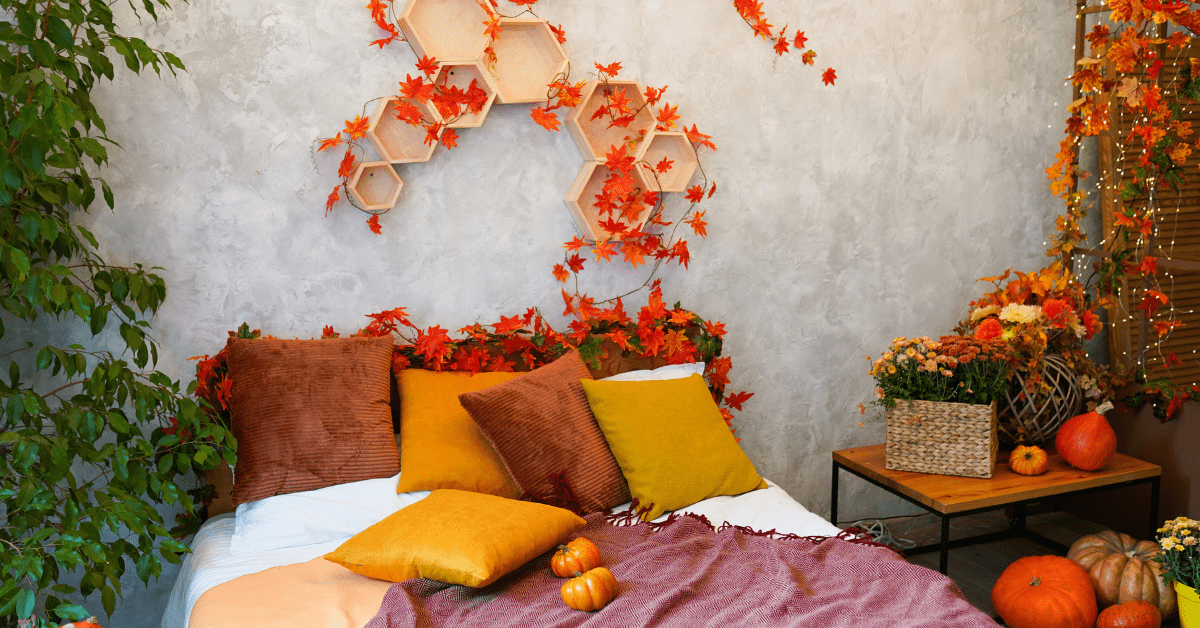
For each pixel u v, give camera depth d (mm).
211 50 2484
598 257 2910
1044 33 3592
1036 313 3131
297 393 2391
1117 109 3521
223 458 2311
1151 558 2779
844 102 3283
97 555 1871
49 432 2424
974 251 3619
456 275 2850
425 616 1823
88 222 2416
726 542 2193
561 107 2898
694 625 1779
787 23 3137
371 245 2734
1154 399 3209
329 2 2590
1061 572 2715
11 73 1962
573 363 2711
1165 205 3383
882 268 3459
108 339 2502
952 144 3498
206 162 2523
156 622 2609
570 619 1797
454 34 2738
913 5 3334
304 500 2279
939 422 2877
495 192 2857
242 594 1917
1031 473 2900
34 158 1935
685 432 2572
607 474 2488
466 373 2711
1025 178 3666
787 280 3301
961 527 3525
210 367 2482
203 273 2564
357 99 2660
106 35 2363
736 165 3150
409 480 2352
